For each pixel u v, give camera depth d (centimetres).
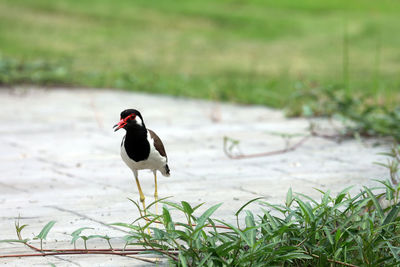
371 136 1432
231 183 1098
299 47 3033
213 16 3644
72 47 2866
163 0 3988
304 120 1606
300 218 745
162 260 766
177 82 2141
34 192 1059
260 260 691
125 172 1173
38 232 874
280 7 3909
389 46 3009
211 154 1292
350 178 1112
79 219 926
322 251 702
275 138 1425
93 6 3781
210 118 1636
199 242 715
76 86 2072
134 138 817
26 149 1328
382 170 1158
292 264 733
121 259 774
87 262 765
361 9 3838
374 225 784
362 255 698
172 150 1322
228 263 677
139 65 2528
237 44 3098
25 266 754
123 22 3472
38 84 2059
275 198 1009
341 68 2555
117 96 1931
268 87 2058
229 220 905
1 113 1656
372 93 1953
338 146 1352
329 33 3297
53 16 3519
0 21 3306
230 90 1939
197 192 1051
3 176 1149
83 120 1591
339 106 1548
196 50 2942
